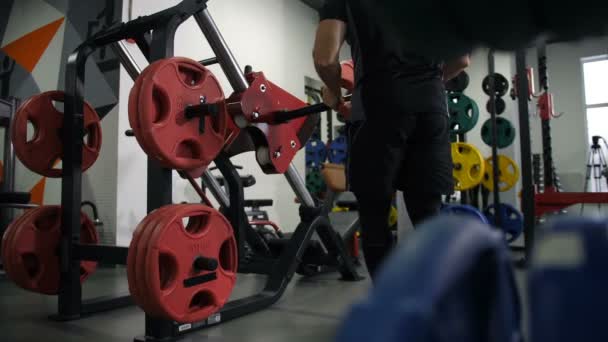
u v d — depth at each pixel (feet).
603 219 0.70
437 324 0.60
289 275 7.14
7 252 5.64
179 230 4.38
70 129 5.83
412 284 0.61
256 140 6.40
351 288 8.11
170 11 4.99
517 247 14.20
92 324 5.61
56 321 5.74
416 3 1.18
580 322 0.65
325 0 4.52
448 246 0.67
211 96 5.17
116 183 10.96
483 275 0.77
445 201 13.75
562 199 9.68
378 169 4.22
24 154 5.62
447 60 1.47
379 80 4.20
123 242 11.00
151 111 4.45
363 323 0.57
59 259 5.98
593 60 21.27
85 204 11.13
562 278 0.67
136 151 11.43
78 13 11.87
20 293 7.65
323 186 16.70
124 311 6.31
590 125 21.39
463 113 13.83
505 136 14.03
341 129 19.11
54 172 6.06
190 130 4.87
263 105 6.07
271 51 16.62
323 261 8.69
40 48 12.62
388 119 4.18
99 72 11.50
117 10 11.19
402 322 0.55
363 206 4.38
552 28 1.17
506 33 1.21
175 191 12.49
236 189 6.86
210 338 5.02
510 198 17.19
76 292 5.90
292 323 5.71
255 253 7.99
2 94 13.53
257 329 5.43
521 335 0.86
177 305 4.37
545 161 10.46
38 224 5.98
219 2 14.33
